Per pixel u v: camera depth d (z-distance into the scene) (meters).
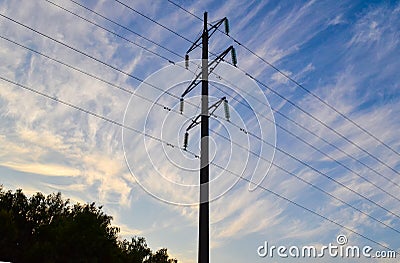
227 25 17.89
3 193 29.12
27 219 28.64
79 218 27.00
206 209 13.53
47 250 25.11
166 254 34.84
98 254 26.56
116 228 30.19
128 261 29.03
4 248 25.08
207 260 12.78
